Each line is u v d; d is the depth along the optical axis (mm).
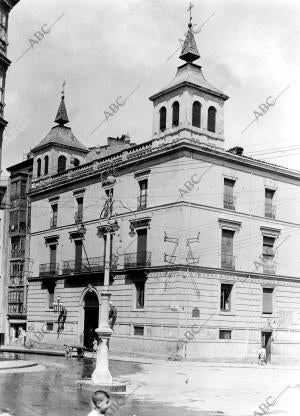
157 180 43312
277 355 45031
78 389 20172
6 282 60688
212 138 43375
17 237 60688
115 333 44719
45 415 14648
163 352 40156
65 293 52000
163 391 21656
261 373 32656
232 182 44531
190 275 40469
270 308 45750
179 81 43031
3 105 32250
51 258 55375
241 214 44531
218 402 18969
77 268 50375
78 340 49312
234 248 43750
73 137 59531
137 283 44125
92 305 48938
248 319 43500
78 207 52500
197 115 42969
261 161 46562
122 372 29906
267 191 47156
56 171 57281
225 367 36750
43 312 54562
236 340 42375
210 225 42219
